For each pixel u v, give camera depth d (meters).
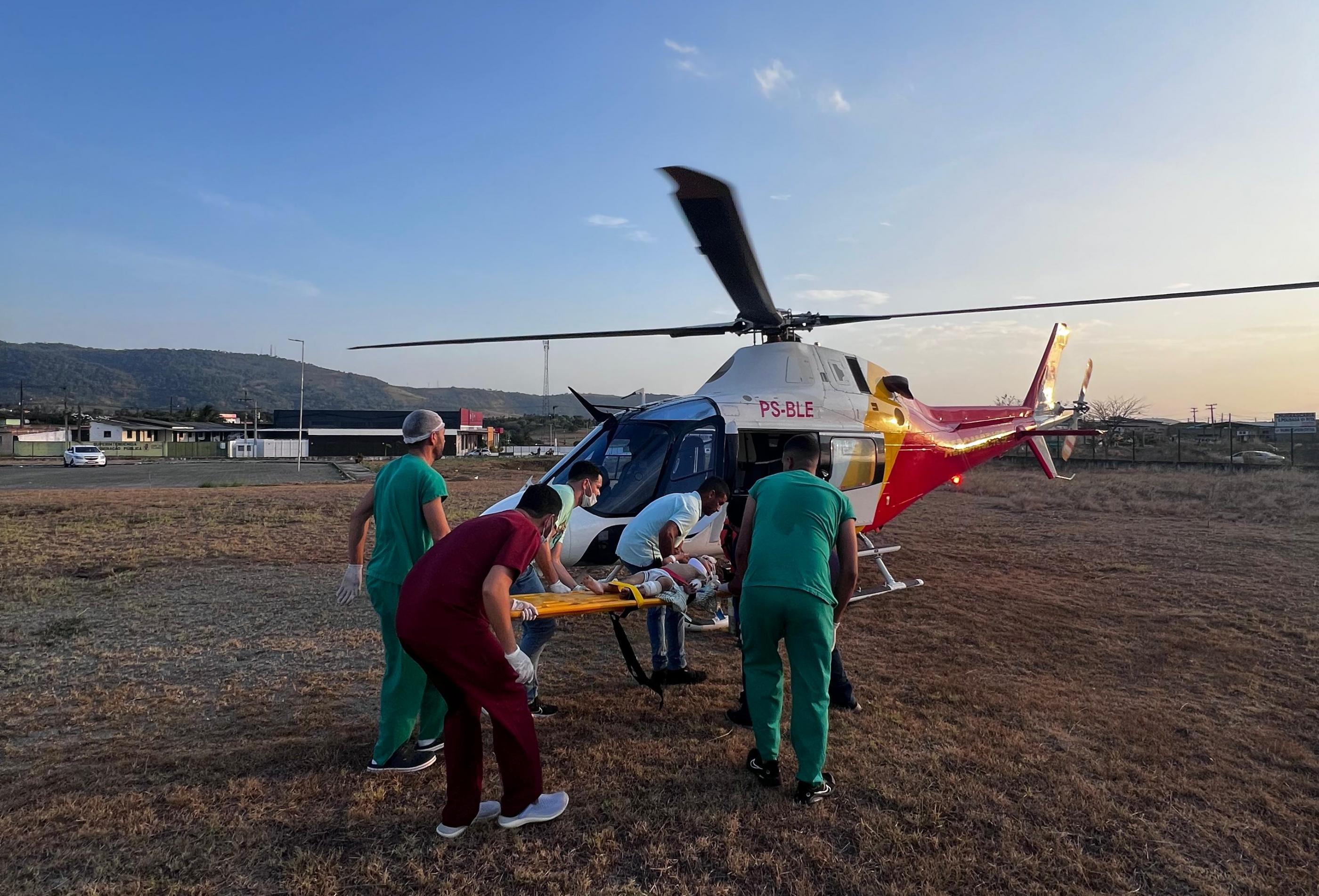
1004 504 15.19
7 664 4.93
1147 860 2.74
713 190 4.00
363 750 3.62
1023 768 3.45
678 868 2.66
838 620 3.45
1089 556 9.32
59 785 3.21
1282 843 2.87
